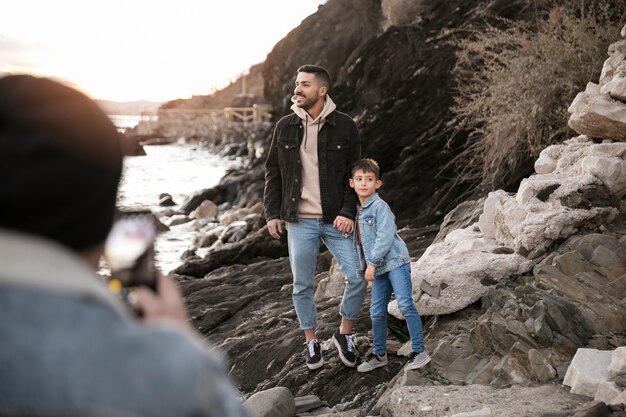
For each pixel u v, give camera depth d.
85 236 0.93
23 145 0.89
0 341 0.82
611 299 4.83
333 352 5.54
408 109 11.89
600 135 6.46
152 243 1.05
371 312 5.01
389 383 4.77
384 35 13.04
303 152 5.18
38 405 0.81
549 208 5.60
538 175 6.15
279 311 7.40
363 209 4.87
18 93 0.94
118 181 0.98
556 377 4.26
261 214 13.95
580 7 9.41
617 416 3.57
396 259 4.78
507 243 5.72
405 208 10.84
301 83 5.10
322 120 5.15
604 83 6.76
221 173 26.86
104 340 0.86
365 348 5.37
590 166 5.79
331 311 6.42
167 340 0.90
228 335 7.19
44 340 0.83
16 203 0.88
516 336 4.55
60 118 0.92
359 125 12.33
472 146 9.91
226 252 10.70
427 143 10.99
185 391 0.86
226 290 8.48
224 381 0.95
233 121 44.97
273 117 20.47
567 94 8.47
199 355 0.91
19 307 0.83
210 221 16.36
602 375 3.98
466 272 5.27
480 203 7.65
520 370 4.33
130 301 1.02
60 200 0.90
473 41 11.47
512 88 8.85
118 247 1.03
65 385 0.82
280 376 5.61
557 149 6.61
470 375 4.51
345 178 5.18
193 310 8.00
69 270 0.89
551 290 4.88
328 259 9.11
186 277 10.16
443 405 4.02
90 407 0.82
